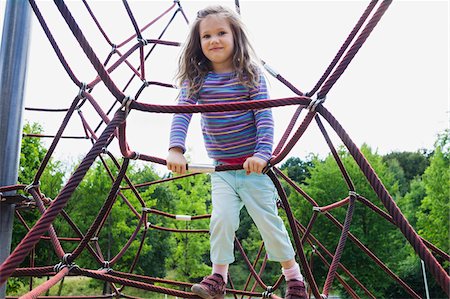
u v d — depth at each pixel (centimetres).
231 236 246
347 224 340
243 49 260
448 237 2244
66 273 230
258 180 250
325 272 2277
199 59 272
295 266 251
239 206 255
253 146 256
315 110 172
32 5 228
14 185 237
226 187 254
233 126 255
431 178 2378
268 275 2564
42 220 131
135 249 2128
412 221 2645
